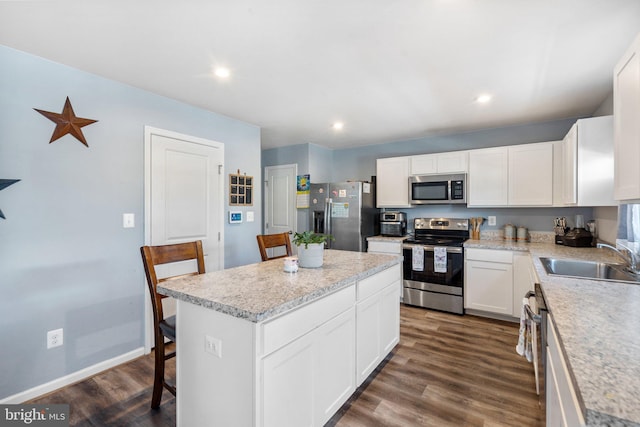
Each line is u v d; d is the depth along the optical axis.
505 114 3.29
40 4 1.51
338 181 5.25
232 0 1.50
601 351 0.86
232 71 2.28
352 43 1.90
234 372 1.31
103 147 2.36
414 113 3.26
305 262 2.07
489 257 3.32
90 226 2.29
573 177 2.52
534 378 2.18
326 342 1.65
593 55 2.02
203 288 1.57
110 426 1.75
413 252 3.74
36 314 2.03
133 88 2.54
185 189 2.94
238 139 3.52
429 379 2.18
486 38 1.84
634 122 1.28
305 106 3.04
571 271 2.24
